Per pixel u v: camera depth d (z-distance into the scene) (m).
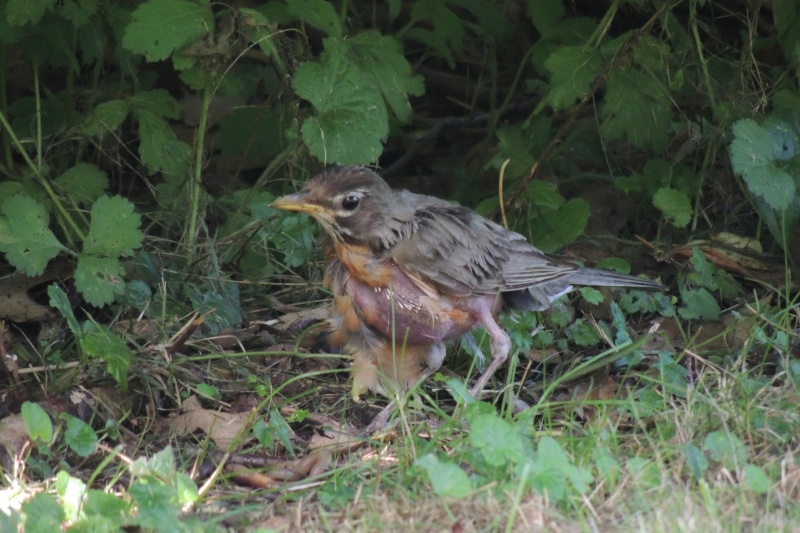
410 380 9.54
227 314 11.05
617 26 14.69
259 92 14.09
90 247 9.94
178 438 8.96
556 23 13.55
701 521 6.68
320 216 9.02
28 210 9.86
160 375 9.69
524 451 7.22
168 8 10.59
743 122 10.79
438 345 9.69
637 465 7.23
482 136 15.67
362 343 9.41
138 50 10.48
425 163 15.40
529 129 13.41
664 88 11.85
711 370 9.12
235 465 8.40
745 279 11.91
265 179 11.85
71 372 9.43
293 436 8.91
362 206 8.95
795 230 12.08
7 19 10.73
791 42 12.59
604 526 6.74
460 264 9.29
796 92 12.37
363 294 9.29
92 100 12.45
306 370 10.36
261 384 9.70
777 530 6.62
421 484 7.48
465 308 9.52
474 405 8.49
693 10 12.36
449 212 9.68
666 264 12.17
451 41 13.97
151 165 11.66
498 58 16.31
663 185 12.64
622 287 10.95
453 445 8.04
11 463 8.04
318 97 10.55
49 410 8.75
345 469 7.99
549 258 10.09
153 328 10.41
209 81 11.35
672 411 8.30
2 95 12.41
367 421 9.52
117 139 12.14
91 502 6.93
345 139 10.44
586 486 7.06
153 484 7.05
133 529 6.91
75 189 11.70
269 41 10.85
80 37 12.13
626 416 8.70
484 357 10.20
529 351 10.61
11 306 10.70
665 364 9.25
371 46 11.42
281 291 11.81
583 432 8.27
